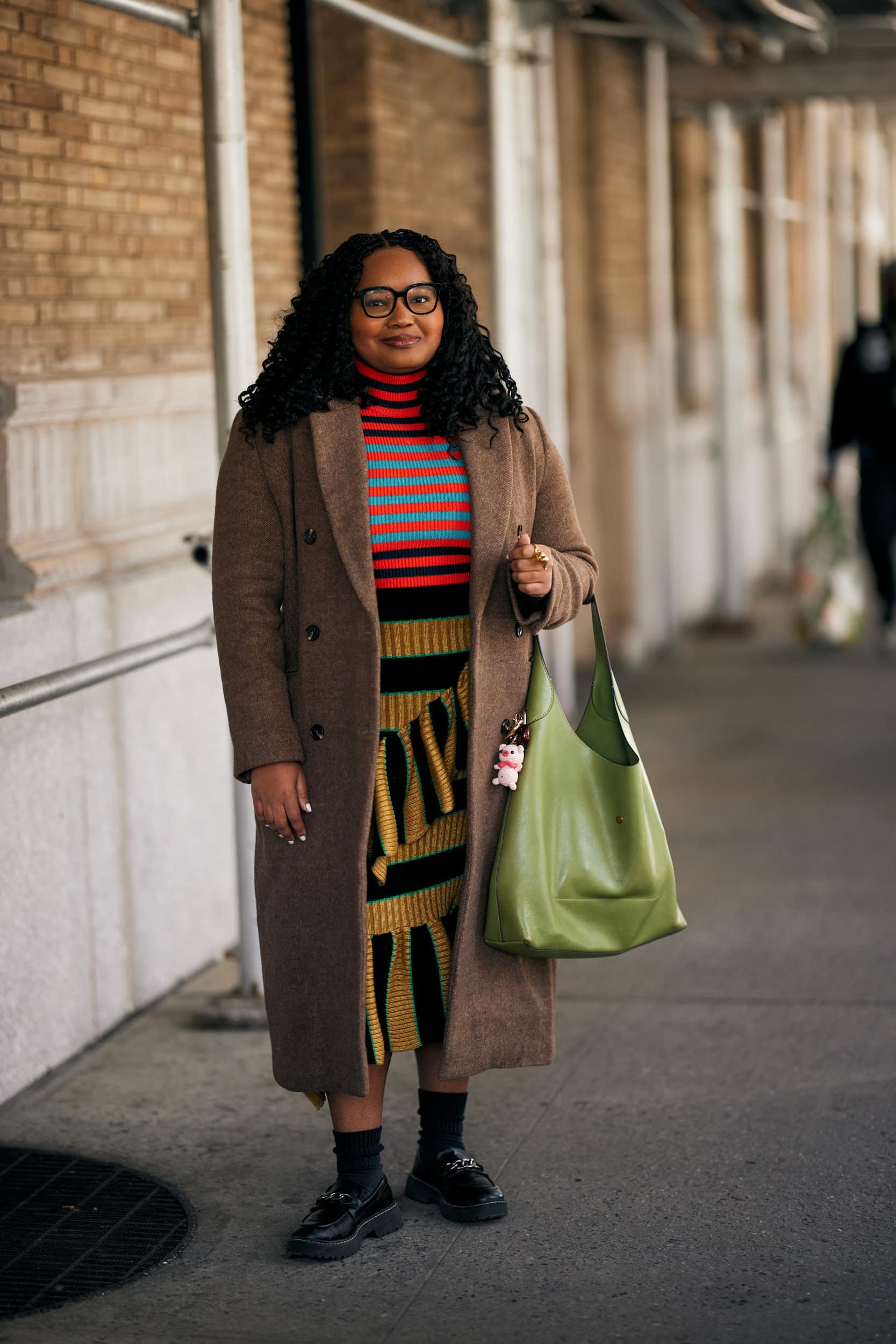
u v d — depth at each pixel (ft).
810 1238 11.96
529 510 11.72
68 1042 15.57
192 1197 12.92
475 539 11.16
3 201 15.07
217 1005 16.51
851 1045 15.61
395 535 11.11
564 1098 14.58
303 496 11.21
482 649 11.25
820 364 62.44
